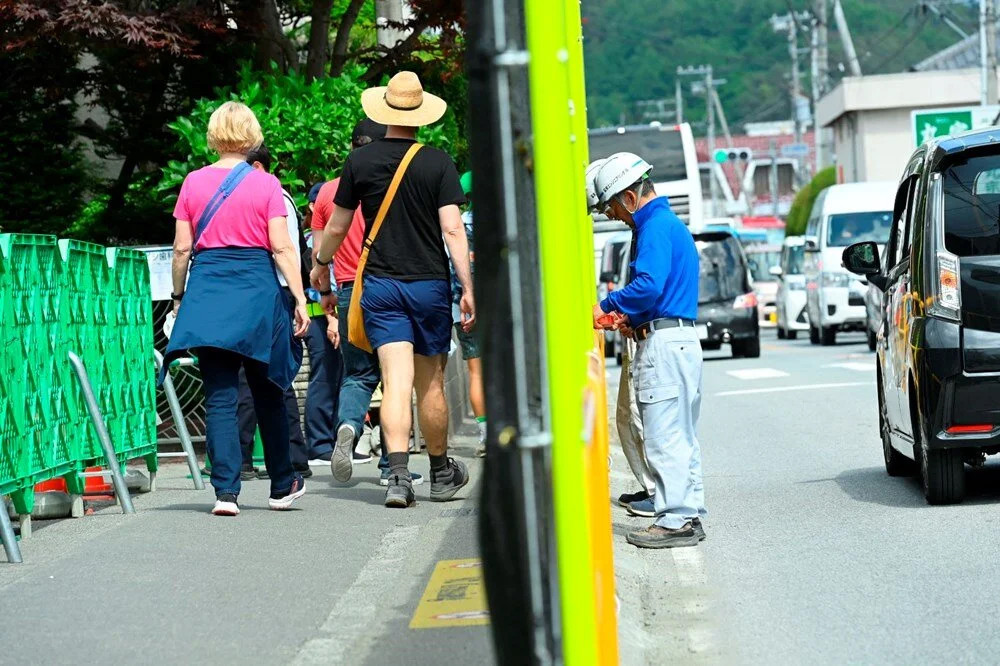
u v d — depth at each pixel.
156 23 32.38
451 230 19.44
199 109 31.39
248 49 37.31
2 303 16.69
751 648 13.15
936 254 20.30
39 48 33.44
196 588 14.45
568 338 6.61
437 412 20.19
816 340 78.06
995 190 20.36
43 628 12.82
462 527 17.97
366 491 21.67
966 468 25.05
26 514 17.52
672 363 17.92
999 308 19.97
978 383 19.97
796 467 26.05
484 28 6.69
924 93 159.38
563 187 6.61
